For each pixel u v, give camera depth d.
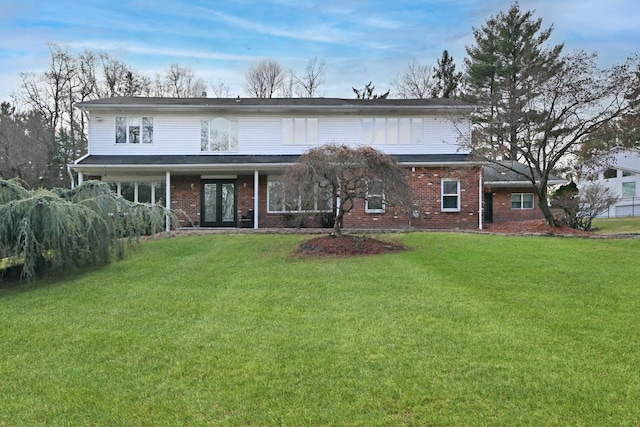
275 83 44.09
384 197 12.56
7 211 9.24
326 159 11.99
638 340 4.93
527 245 12.08
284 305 6.71
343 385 3.96
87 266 10.66
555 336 5.08
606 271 8.67
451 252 11.05
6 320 6.36
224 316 6.21
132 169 18.08
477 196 18.73
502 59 34.75
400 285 7.81
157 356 4.76
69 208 9.82
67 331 5.73
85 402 3.76
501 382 3.94
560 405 3.53
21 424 3.44
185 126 19.66
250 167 17.92
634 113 15.76
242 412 3.54
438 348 4.78
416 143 19.88
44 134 33.44
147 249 12.70
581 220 20.19
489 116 23.34
